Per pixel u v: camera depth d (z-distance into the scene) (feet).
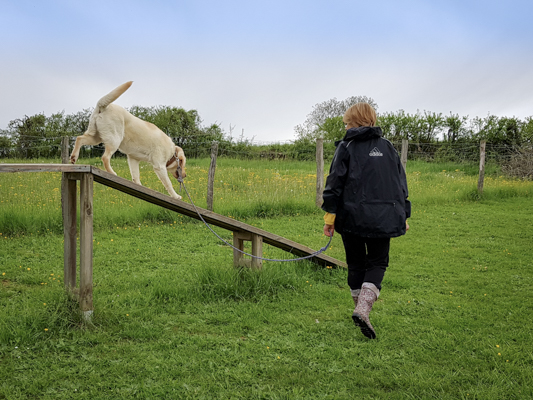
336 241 23.54
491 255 19.97
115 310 11.75
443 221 28.89
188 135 77.20
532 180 52.90
